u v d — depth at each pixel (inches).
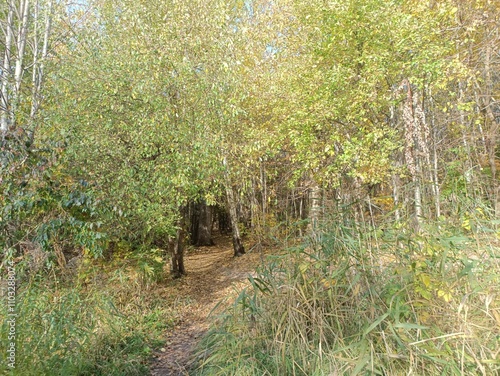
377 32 298.2
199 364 172.6
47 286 211.9
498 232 121.1
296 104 353.4
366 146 310.5
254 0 455.5
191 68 321.7
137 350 204.8
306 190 436.8
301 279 144.9
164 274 420.5
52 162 187.0
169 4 341.7
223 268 459.2
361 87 308.5
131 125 332.8
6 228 188.1
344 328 128.0
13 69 351.9
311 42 355.9
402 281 122.0
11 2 318.3
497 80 437.4
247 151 370.9
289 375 126.5
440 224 135.1
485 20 346.0
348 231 144.1
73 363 160.2
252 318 155.3
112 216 276.1
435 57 292.5
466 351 103.0
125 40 336.8
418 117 315.0
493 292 111.9
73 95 319.9
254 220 408.8
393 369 104.3
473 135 338.6
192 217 775.7
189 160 323.6
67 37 346.9
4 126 265.4
